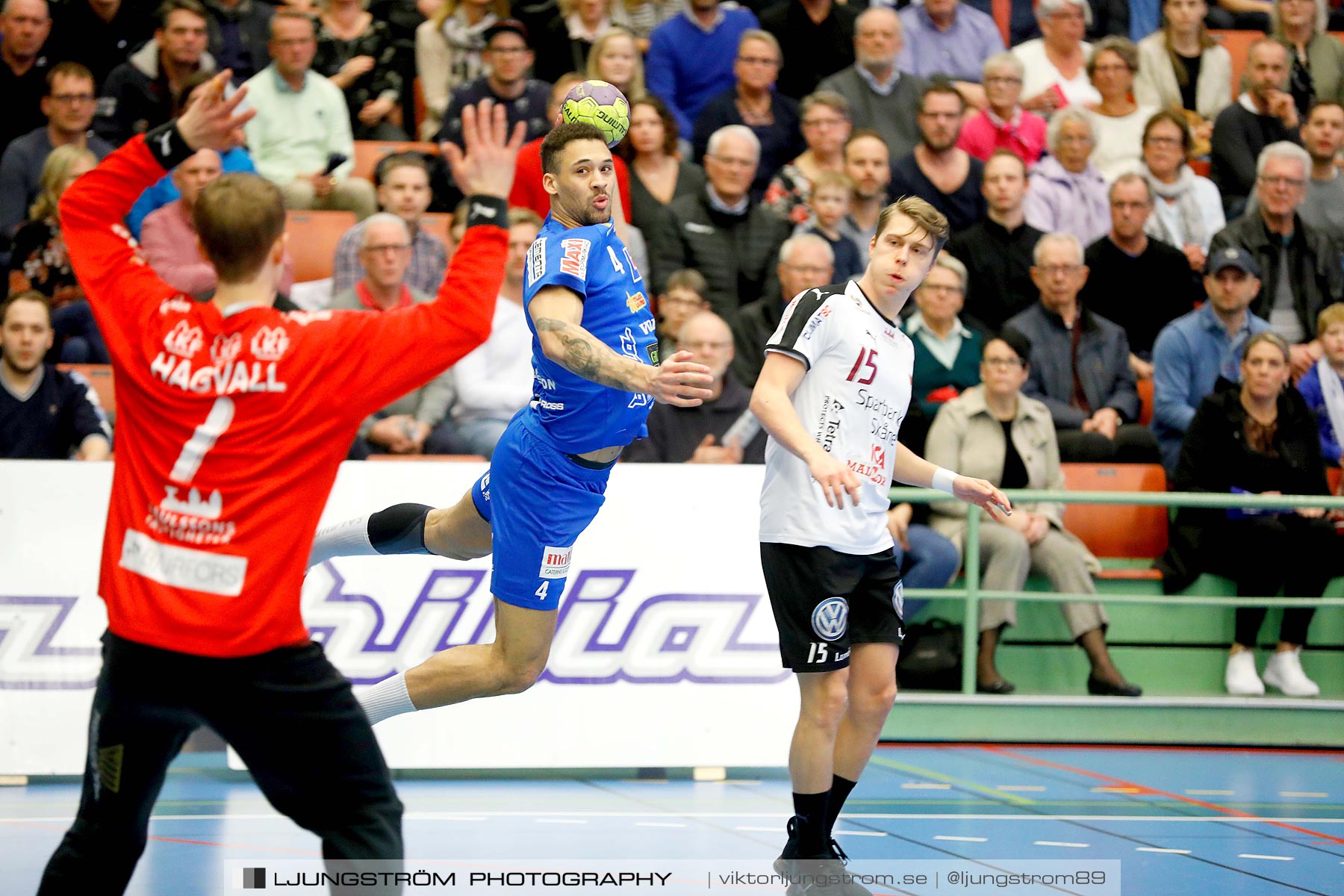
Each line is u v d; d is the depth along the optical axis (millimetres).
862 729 9930
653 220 18281
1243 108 21578
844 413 9664
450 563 13352
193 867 9836
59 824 11391
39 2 19766
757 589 13695
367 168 20328
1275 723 16141
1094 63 21484
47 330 15320
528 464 9414
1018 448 16484
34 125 20016
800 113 20547
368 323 6629
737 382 16312
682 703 13531
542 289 8648
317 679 6453
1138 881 9898
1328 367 18266
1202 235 20750
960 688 16375
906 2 23375
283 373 6453
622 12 21578
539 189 10250
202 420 6441
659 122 18547
